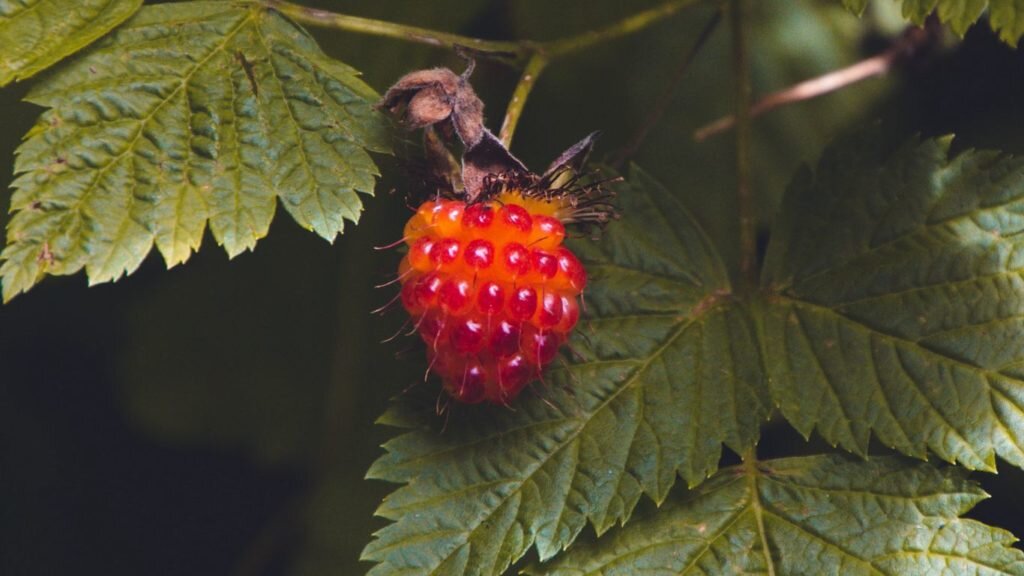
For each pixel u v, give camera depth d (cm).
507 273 36
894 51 43
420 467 38
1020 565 37
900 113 45
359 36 42
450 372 37
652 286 39
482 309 36
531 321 37
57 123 37
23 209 37
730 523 38
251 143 38
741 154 40
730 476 38
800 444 42
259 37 38
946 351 38
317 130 38
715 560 38
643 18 40
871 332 38
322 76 38
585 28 44
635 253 39
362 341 45
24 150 37
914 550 37
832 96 45
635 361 38
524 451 38
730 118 43
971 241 38
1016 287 38
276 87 38
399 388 45
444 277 37
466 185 37
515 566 40
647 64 45
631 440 38
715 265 39
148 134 38
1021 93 43
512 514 37
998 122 44
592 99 45
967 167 39
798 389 38
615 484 38
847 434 38
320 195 37
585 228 38
